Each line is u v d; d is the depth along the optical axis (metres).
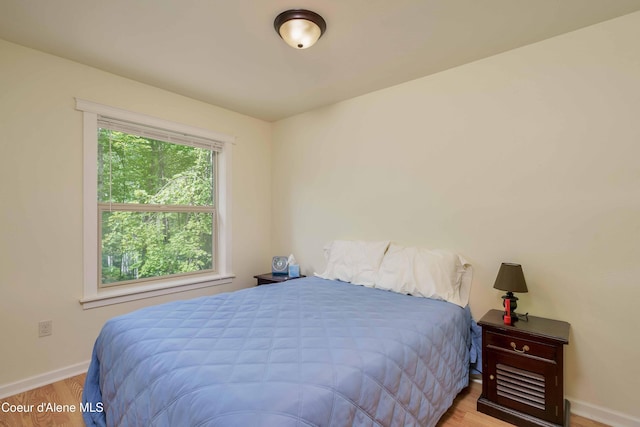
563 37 1.95
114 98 2.48
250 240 3.53
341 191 3.10
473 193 2.29
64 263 2.25
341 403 1.03
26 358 2.09
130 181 2.67
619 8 1.70
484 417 1.80
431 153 2.49
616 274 1.79
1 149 2.00
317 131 3.30
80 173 2.32
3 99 2.01
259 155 3.64
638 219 1.73
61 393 2.03
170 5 1.65
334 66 2.35
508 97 2.14
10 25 1.84
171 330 1.49
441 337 1.71
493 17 1.76
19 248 2.07
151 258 2.81
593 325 1.85
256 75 2.49
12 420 1.75
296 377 1.06
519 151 2.10
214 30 1.88
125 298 2.54
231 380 1.03
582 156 1.89
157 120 2.73
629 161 1.76
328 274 2.85
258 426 0.83
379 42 2.01
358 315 1.76
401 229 2.68
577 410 1.88
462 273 2.31
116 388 1.34
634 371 1.74
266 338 1.40
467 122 2.32
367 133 2.89
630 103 1.76
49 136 2.19
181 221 3.03
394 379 1.29
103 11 1.70
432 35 1.94
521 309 2.08
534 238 2.04
